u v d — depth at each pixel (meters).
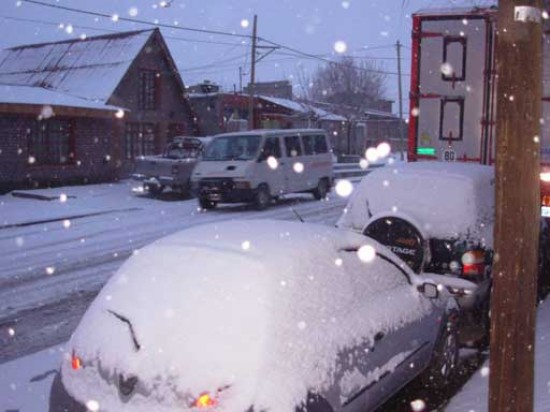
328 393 3.86
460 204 6.98
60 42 35.19
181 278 3.97
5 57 36.84
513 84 3.56
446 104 10.23
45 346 7.18
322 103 50.69
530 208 3.59
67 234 14.82
